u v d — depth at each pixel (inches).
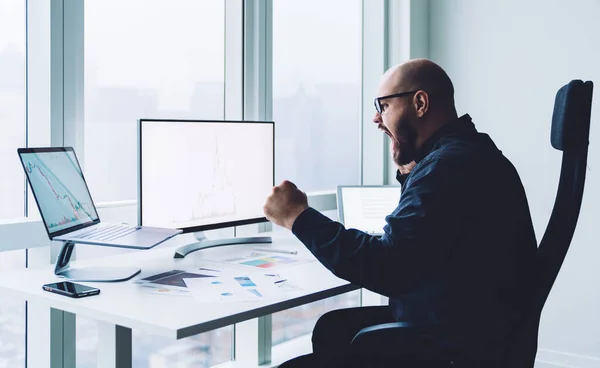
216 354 114.9
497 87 134.6
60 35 80.7
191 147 86.4
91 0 89.8
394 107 68.4
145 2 97.8
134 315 56.6
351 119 139.7
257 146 96.6
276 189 65.1
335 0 133.6
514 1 132.1
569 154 56.4
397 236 58.7
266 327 115.0
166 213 83.4
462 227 59.5
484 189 59.8
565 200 56.1
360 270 59.1
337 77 135.4
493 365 59.2
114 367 66.7
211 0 108.8
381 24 138.1
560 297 127.6
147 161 80.7
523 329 56.8
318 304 136.0
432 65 68.2
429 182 59.7
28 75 82.1
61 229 70.1
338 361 60.6
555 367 128.0
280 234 103.3
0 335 81.7
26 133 83.0
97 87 91.4
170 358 107.8
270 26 113.0
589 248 124.9
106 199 93.3
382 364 59.5
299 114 126.6
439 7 141.7
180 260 81.3
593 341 124.7
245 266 78.5
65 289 63.6
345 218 118.6
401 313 64.7
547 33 128.7
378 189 121.6
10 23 80.7
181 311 58.2
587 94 55.3
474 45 137.3
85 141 90.0
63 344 82.9
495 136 135.3
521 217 61.5
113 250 89.7
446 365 59.0
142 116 98.2
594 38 124.2
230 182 92.4
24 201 83.3
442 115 67.8
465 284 59.6
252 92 111.0
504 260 59.7
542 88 129.6
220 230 109.4
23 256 82.6
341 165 137.9
